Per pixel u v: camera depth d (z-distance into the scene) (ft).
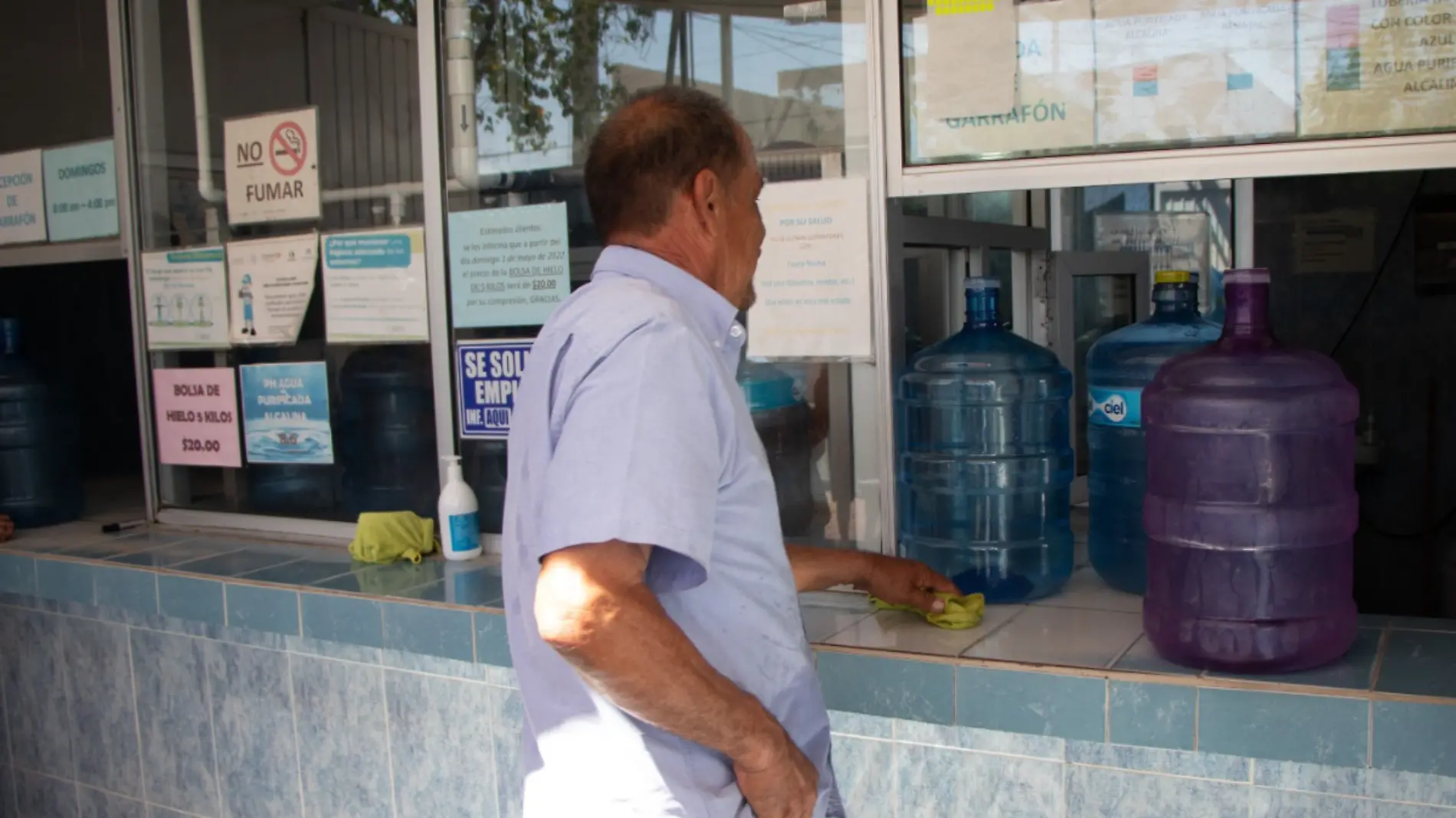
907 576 6.10
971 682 5.47
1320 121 5.78
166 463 9.61
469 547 7.98
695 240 4.20
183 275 9.24
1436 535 9.61
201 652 8.46
